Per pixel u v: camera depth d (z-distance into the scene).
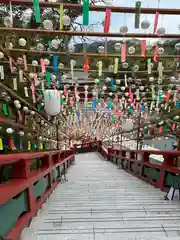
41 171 2.61
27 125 5.50
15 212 1.59
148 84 4.12
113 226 1.89
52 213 2.33
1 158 1.43
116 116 7.54
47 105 3.62
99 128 14.53
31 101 5.03
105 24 1.87
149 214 2.30
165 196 3.01
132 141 9.86
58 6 1.82
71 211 2.41
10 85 3.95
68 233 1.75
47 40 2.62
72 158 10.71
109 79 3.39
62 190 3.78
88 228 1.85
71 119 9.23
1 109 4.06
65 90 4.18
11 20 1.87
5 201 1.27
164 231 1.81
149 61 2.61
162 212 2.39
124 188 3.91
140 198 3.08
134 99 4.81
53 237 1.68
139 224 1.96
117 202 2.84
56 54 2.51
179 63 2.90
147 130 6.61
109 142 15.37
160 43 2.32
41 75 3.16
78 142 24.05
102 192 3.55
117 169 7.91
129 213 2.34
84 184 4.43
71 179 5.23
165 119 4.98
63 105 5.68
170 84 3.52
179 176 2.92
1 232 1.30
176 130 4.76
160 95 3.84
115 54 2.50
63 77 3.27
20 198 1.73
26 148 5.40
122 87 3.84
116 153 10.20
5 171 2.45
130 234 1.75
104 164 10.64
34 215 2.09
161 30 1.96
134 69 2.99
